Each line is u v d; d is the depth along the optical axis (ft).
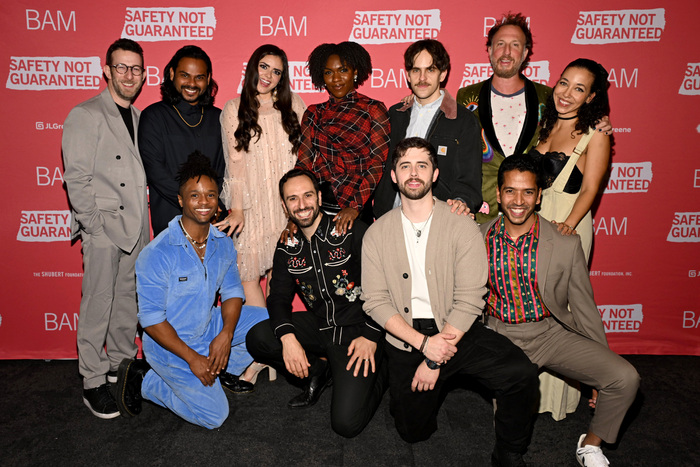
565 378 8.39
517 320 7.73
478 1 10.05
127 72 8.64
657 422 8.48
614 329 11.07
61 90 10.19
